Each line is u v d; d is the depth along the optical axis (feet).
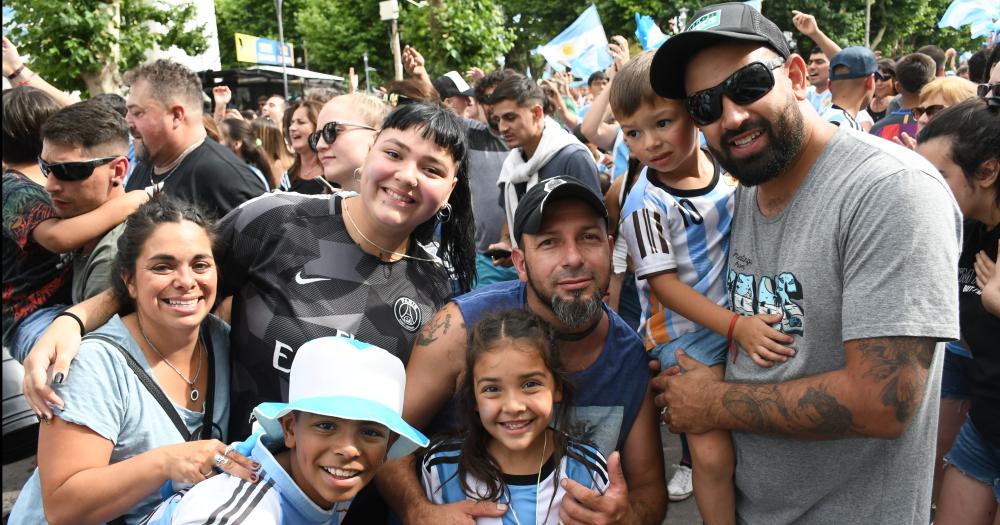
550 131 14.58
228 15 118.21
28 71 17.21
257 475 5.90
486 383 6.30
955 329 5.36
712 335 7.32
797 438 6.03
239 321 7.61
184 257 6.79
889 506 6.07
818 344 5.90
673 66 6.25
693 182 7.79
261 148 20.48
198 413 7.24
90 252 9.37
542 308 6.79
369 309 7.54
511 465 6.61
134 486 6.13
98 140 9.00
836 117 16.51
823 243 5.78
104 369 6.57
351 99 11.14
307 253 7.57
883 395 5.41
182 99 11.69
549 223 6.49
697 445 6.73
